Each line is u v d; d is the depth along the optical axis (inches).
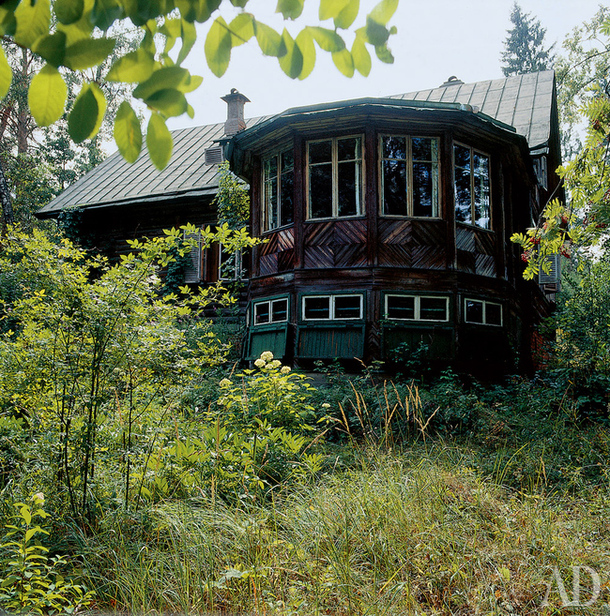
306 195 445.1
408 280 420.8
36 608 120.4
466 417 308.3
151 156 50.4
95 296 180.4
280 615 127.1
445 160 433.1
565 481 220.5
